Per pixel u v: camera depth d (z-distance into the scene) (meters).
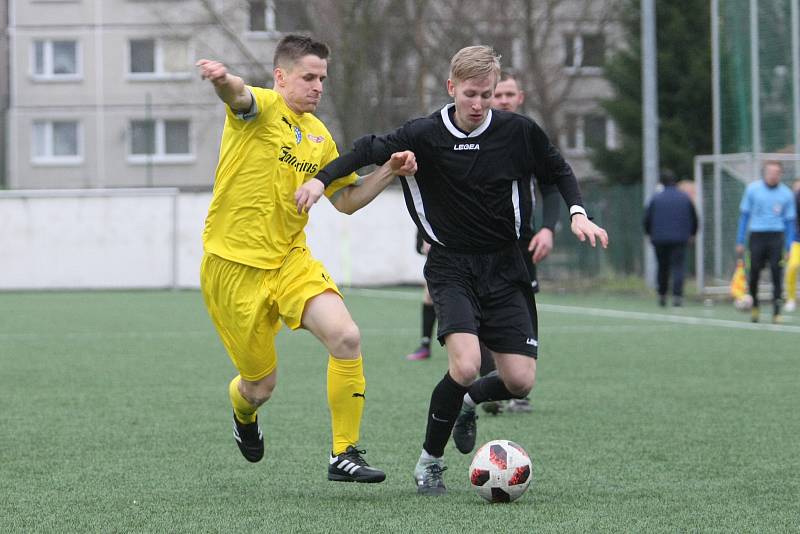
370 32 89.12
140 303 58.44
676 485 15.86
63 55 124.56
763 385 26.77
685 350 34.72
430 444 15.38
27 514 14.23
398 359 32.66
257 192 15.14
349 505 14.67
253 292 15.30
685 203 54.03
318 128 15.81
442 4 97.25
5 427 21.09
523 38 101.31
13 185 124.19
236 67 96.94
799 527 13.43
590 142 92.19
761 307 54.25
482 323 15.77
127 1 123.44
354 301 59.78
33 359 32.94
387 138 15.55
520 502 14.79
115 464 17.58
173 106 117.38
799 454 18.23
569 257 76.06
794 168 58.31
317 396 25.28
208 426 21.20
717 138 61.03
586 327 43.09
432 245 15.93
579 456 18.11
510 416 22.31
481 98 15.17
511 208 15.68
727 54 61.66
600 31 103.00
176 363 31.91
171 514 14.20
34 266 70.44
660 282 54.91
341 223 73.44
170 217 71.06
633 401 24.25
